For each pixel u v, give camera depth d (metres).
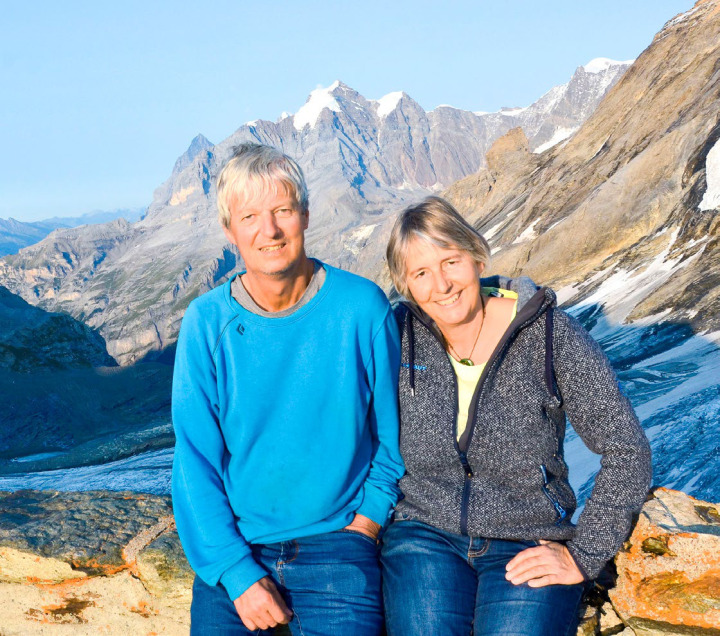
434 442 2.43
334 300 2.36
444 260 2.32
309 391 2.35
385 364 2.44
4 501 3.51
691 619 2.25
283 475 2.42
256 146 2.32
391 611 2.33
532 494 2.34
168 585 2.73
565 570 2.21
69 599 2.90
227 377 2.39
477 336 2.47
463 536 2.41
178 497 2.43
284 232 2.24
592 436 2.30
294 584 2.41
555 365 2.28
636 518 2.47
